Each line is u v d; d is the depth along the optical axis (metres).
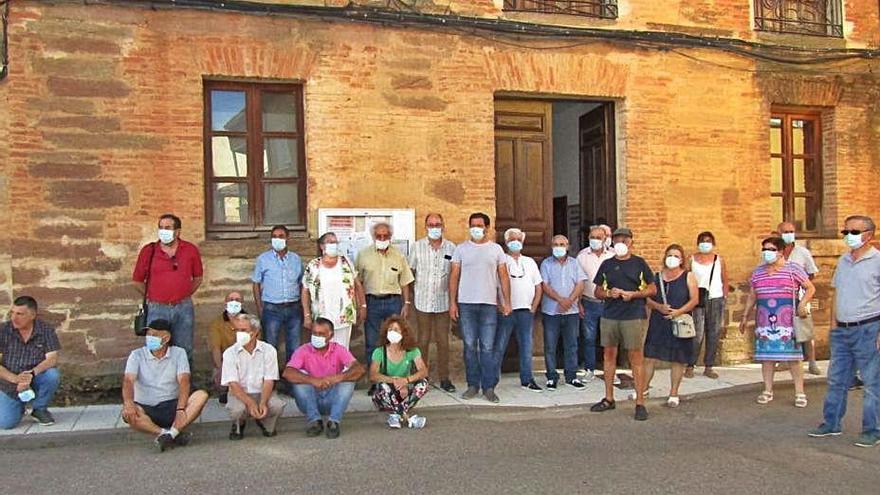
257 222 9.12
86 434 7.11
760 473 5.94
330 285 8.37
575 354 9.45
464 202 9.65
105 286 8.39
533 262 9.24
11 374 7.24
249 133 9.10
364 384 9.14
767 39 11.16
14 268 8.12
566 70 10.09
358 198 9.23
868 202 11.80
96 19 8.36
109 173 8.41
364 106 9.26
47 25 8.22
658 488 5.56
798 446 6.79
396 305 8.81
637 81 10.45
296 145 9.27
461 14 9.66
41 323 7.54
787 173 11.70
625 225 10.47
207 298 8.70
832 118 11.69
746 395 9.16
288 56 8.96
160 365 6.98
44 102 8.21
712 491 5.50
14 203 8.12
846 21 11.66
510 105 10.37
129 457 6.55
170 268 8.02
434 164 9.53
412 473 5.95
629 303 8.02
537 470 6.02
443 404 8.34
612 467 6.10
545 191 10.54
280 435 7.30
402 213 9.35
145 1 8.47
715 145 10.85
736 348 10.92
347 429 7.53
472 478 5.81
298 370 7.36
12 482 5.82
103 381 8.37
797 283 8.57
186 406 6.91
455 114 9.62
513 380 9.80
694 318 9.72
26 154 8.16
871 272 6.91
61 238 8.27
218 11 8.71
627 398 8.80
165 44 8.57
